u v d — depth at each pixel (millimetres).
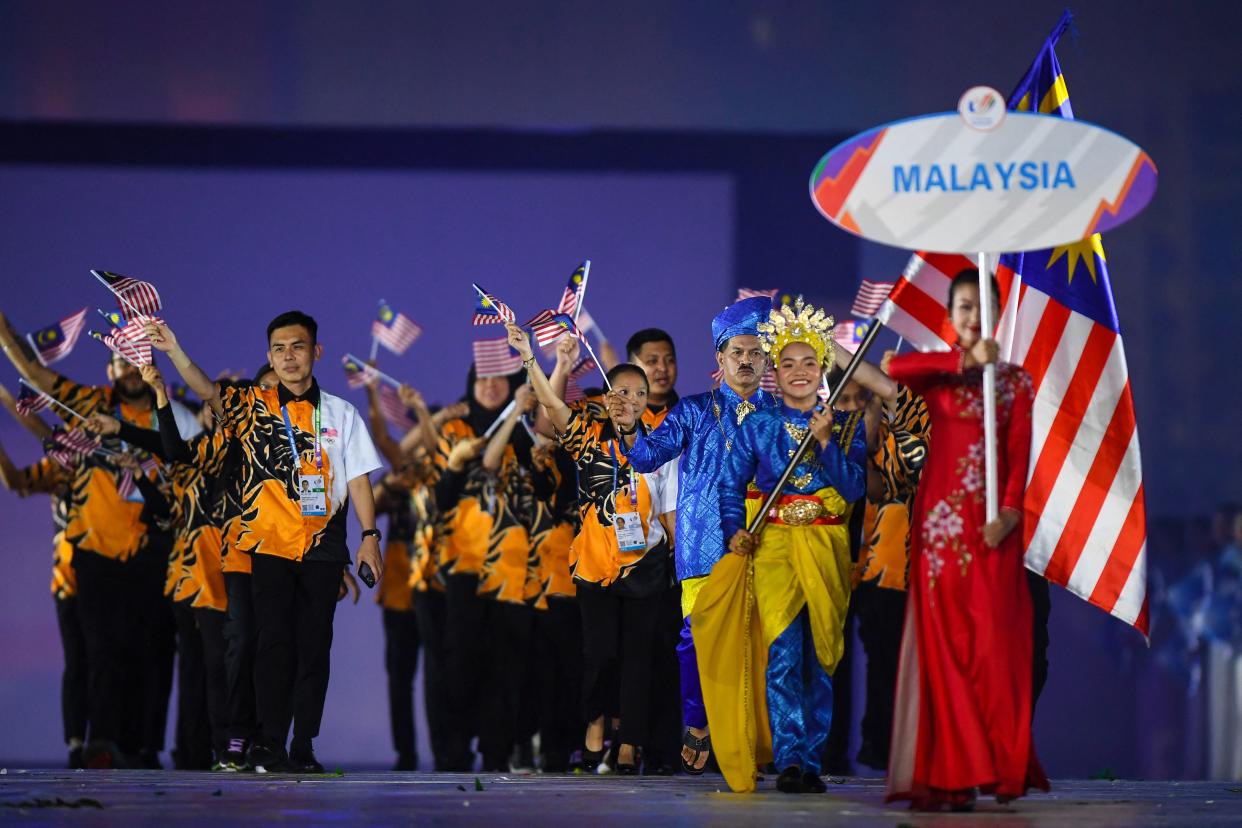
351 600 33656
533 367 20906
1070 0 34125
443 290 34281
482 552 25422
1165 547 33562
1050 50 19047
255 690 19938
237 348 33938
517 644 25281
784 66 34344
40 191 33688
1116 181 14594
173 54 33812
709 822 13086
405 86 34156
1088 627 33750
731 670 16484
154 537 24797
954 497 14445
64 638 25531
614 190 34438
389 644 28703
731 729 16406
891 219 14602
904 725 14422
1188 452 33688
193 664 24234
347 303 34156
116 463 24531
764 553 16516
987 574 14312
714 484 17141
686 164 34438
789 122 34344
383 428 27766
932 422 14766
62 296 33625
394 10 34125
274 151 34094
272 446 19500
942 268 18562
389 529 28625
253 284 34000
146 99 33750
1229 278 33844
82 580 24422
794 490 16531
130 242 33781
